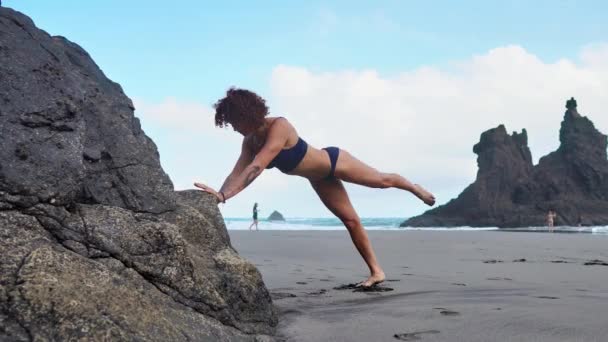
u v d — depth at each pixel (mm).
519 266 7871
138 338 2344
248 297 3291
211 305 2990
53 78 2980
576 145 56594
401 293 5012
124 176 3164
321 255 9602
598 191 54750
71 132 2869
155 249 2906
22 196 2605
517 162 58344
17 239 2488
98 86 3412
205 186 3867
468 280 6094
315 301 4543
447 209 57969
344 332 3346
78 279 2453
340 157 4840
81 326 2242
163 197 3311
